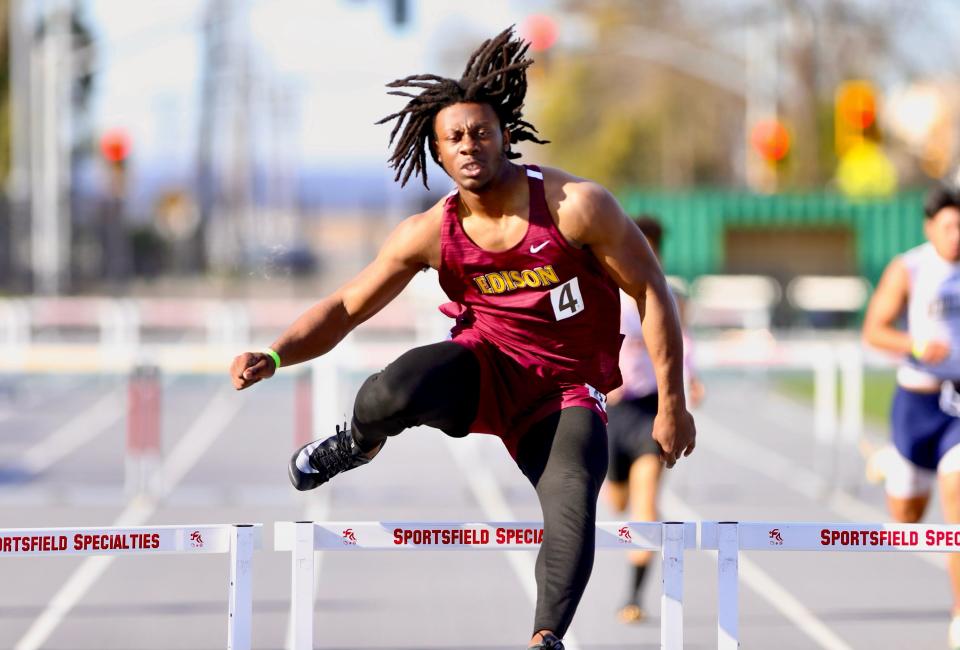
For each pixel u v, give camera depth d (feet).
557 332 43.42
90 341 272.51
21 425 178.60
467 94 42.04
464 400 43.55
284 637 70.49
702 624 73.97
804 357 125.39
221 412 195.62
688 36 476.13
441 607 78.13
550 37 258.78
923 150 352.08
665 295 42.55
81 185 565.53
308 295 460.96
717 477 134.92
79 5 501.15
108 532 43.06
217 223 604.49
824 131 419.95
